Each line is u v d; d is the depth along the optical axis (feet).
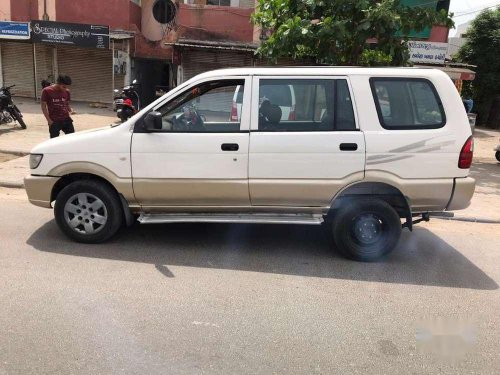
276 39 30.63
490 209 25.61
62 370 9.85
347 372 10.25
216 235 18.93
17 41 64.69
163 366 10.12
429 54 60.49
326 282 14.94
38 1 63.41
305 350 11.01
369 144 15.89
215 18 61.52
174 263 15.85
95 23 64.44
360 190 16.33
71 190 16.76
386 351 11.14
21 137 38.32
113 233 17.10
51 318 11.89
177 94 16.40
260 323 12.14
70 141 16.66
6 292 13.17
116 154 16.29
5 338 10.93
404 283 15.17
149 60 68.59
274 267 15.96
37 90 67.92
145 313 12.37
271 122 16.12
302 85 16.10
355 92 16.01
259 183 16.15
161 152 16.15
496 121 77.51
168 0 69.41
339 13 29.53
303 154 15.92
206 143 16.03
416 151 15.94
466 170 16.17
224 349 10.88
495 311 13.47
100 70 67.05
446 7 52.65
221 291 13.89
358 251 16.71
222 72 16.35
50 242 17.21
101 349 10.65
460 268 16.81
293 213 16.71
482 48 76.13
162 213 17.03
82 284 13.89
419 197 16.26
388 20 27.81
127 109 44.16
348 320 12.53
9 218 19.80
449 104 16.07
